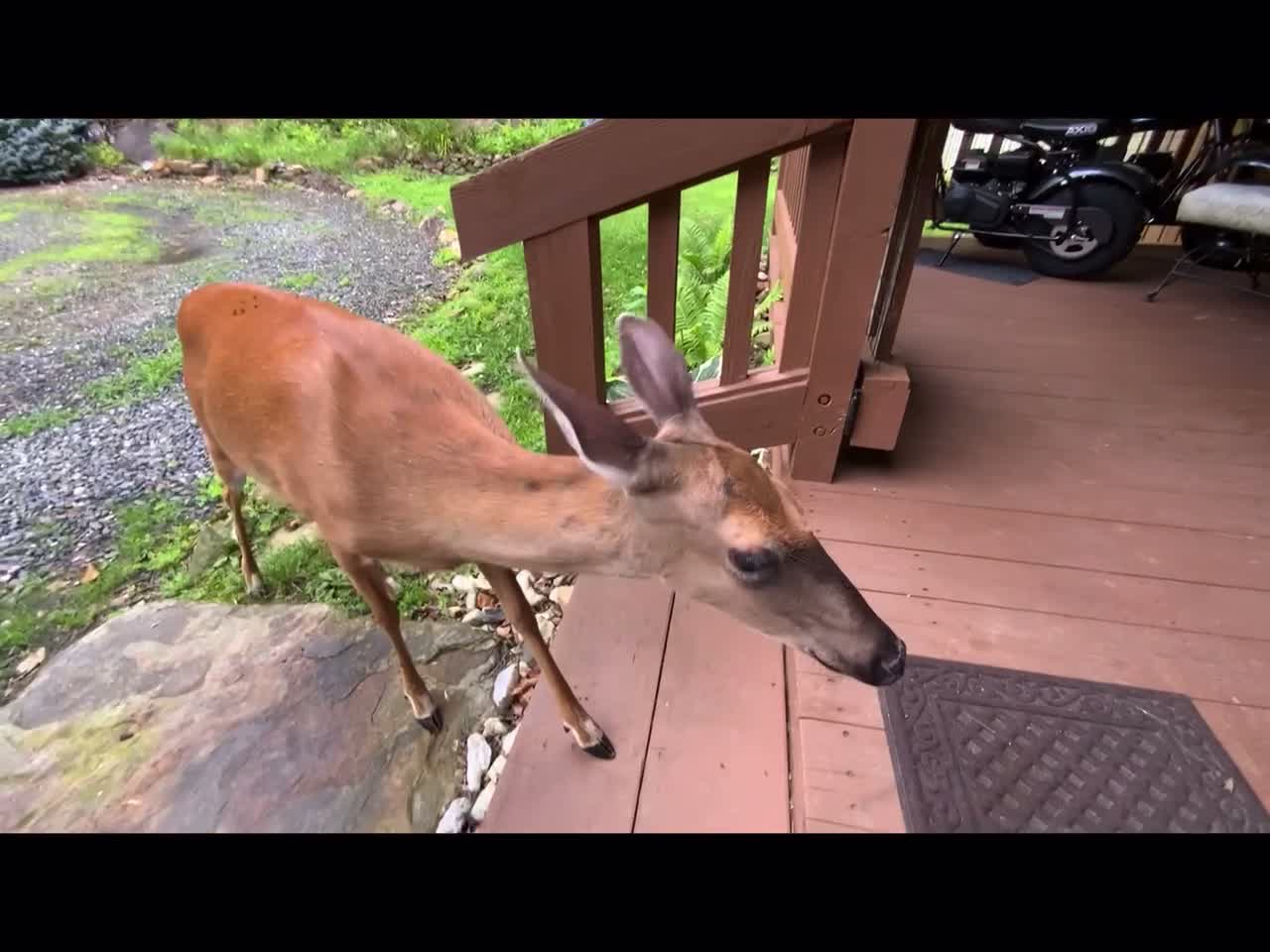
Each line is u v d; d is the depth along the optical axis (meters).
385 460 1.77
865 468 2.95
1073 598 2.30
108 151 11.15
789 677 2.15
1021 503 2.73
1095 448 3.07
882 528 2.61
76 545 3.57
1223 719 1.90
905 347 3.99
